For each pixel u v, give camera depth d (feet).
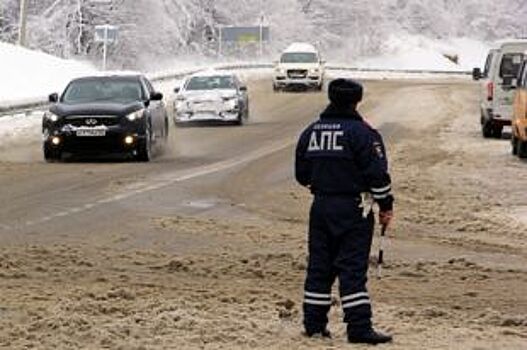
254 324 57.21
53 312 59.88
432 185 124.57
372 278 73.82
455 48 595.88
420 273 75.97
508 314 62.34
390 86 376.07
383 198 52.60
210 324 56.95
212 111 219.20
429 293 69.00
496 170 139.44
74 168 140.36
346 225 52.75
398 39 580.71
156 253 81.76
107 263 77.46
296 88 344.69
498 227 97.66
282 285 70.44
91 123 145.07
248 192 118.93
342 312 60.54
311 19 543.39
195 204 108.99
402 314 61.57
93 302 62.75
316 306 54.24
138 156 148.87
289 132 203.62
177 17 453.17
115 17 427.74
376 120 233.35
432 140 185.88
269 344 53.01
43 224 94.48
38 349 51.93
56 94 152.76
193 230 92.94
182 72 366.02
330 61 546.67
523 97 152.87
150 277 72.59
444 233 94.68
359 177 52.80
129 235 89.81
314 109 270.67
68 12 419.13
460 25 605.31
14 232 90.07
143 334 54.80
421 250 85.92
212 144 179.32
